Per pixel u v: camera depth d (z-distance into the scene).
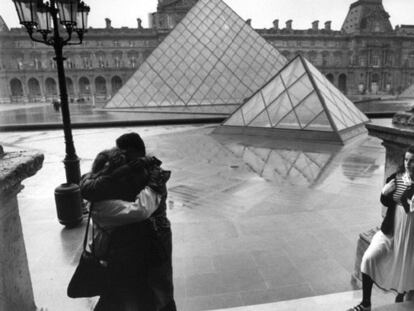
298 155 14.99
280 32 109.81
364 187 9.88
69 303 4.50
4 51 94.44
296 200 8.86
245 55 42.25
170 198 9.28
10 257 2.63
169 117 32.69
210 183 10.77
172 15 103.31
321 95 20.50
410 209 3.33
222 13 44.41
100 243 2.74
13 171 2.38
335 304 3.90
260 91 23.61
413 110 3.93
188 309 4.30
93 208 2.72
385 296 4.11
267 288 4.77
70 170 7.32
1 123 28.41
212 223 7.37
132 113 38.50
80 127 28.27
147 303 2.80
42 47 99.44
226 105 41.38
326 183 10.45
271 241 6.37
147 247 2.76
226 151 16.47
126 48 104.69
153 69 42.41
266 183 10.65
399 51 112.38
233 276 5.12
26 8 6.48
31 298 3.04
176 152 16.41
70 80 102.25
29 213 8.31
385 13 110.75
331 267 5.32
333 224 7.15
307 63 23.06
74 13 6.96
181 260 5.68
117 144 3.01
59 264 5.67
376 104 48.41
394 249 3.51
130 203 2.66
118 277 2.71
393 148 4.14
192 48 42.62
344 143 17.69
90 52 103.12
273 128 20.59
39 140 21.75
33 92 101.44
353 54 110.75
